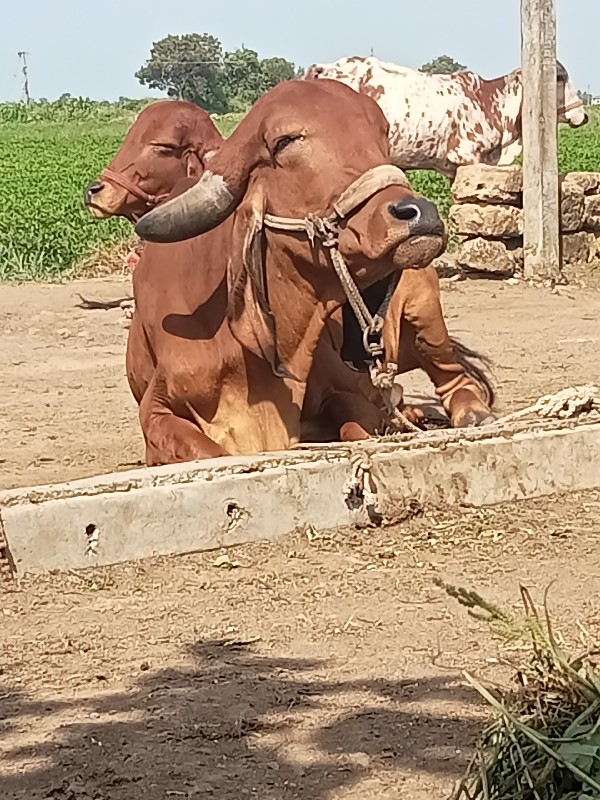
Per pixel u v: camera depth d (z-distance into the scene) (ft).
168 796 10.62
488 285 33.55
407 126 35.88
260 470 14.66
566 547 14.49
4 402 21.66
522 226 34.40
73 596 13.53
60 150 99.19
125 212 20.53
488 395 18.56
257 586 13.69
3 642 12.71
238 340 15.02
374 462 15.01
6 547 13.79
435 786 10.68
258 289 14.85
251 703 11.68
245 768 10.89
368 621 13.00
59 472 17.57
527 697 10.21
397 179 14.21
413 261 14.02
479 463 15.49
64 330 28.17
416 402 19.97
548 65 33.32
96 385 22.82
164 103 20.45
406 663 12.25
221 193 14.75
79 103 153.89
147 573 13.98
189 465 14.61
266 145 14.52
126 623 13.04
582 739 9.73
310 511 14.82
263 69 176.96
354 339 16.26
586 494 15.92
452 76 36.96
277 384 15.46
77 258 40.98
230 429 15.55
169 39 173.99
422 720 11.42
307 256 14.57
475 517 15.19
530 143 33.55
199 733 11.30
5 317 29.94
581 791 9.55
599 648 12.16
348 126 14.42
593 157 76.69
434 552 14.40
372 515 15.01
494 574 13.88
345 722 11.41
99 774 10.85
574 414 16.44
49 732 11.36
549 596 13.37
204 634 12.82
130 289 34.40
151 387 15.90
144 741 11.22
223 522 14.48
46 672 12.23
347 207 14.23
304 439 16.20
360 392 16.60
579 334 26.68
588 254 35.81
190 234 14.92
